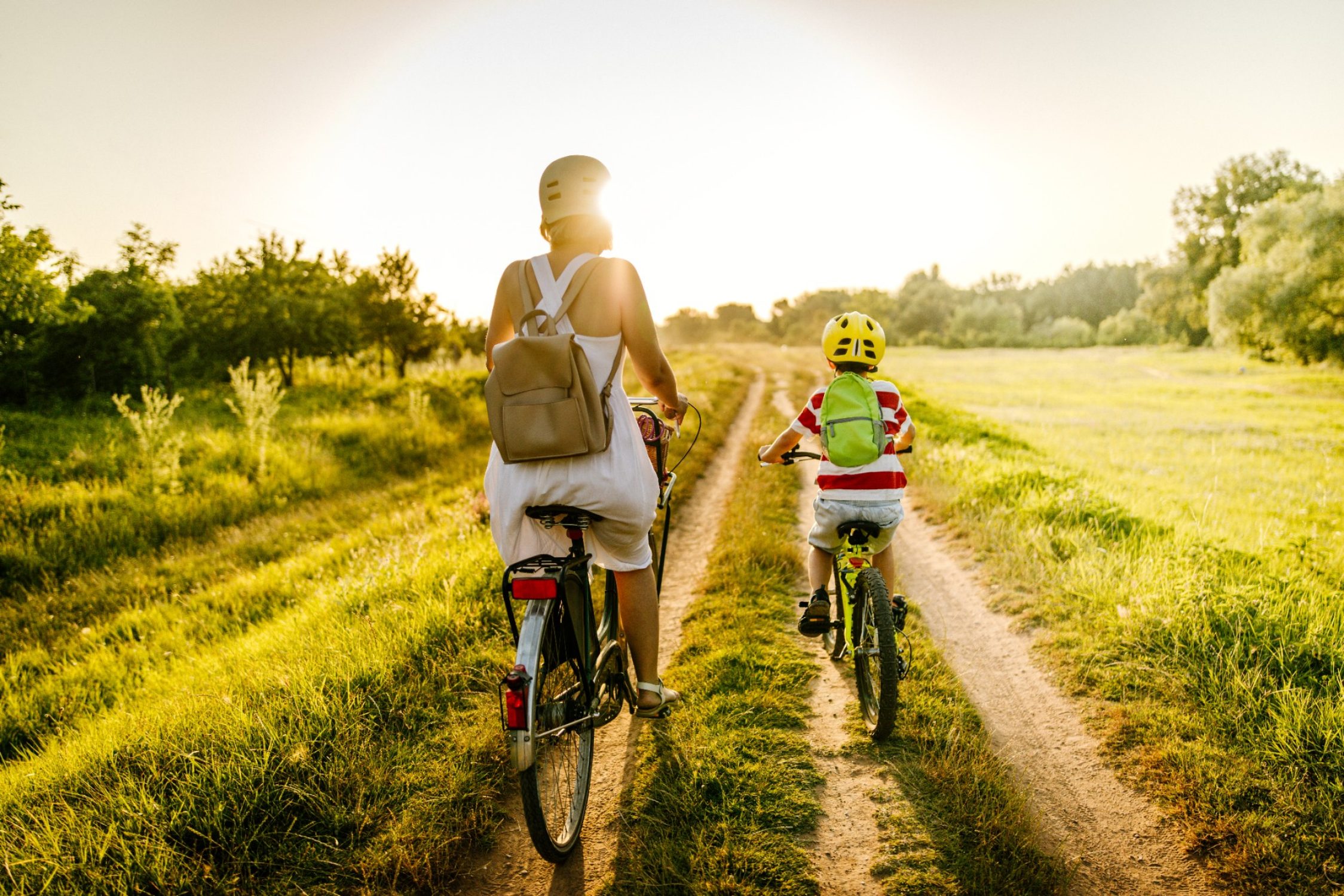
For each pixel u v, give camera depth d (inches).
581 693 106.7
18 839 106.5
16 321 574.2
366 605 199.6
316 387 799.1
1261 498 337.1
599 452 93.9
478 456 518.3
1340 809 106.0
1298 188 2247.8
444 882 102.5
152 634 246.4
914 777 122.3
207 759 120.6
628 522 101.7
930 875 100.7
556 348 90.8
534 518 99.0
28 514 331.6
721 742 130.4
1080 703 144.9
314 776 117.2
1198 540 215.6
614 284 98.0
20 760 169.8
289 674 149.4
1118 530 236.7
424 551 250.5
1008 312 3868.1
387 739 130.6
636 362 104.5
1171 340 2827.3
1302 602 162.9
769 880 100.4
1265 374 1469.0
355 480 453.1
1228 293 1521.9
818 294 5388.8
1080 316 4254.4
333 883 100.4
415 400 581.3
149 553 333.4
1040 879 98.8
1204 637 154.1
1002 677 159.2
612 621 125.0
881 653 124.7
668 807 115.7
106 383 660.1
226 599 265.1
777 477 372.2
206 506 373.4
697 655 171.3
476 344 1115.9
